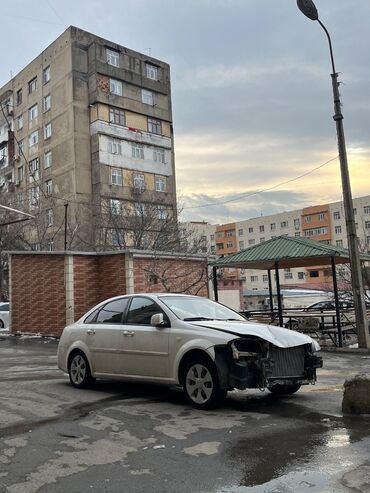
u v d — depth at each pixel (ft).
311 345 25.50
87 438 19.44
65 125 159.53
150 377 26.25
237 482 14.73
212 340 23.77
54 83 164.96
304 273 319.88
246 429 20.22
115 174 157.99
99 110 156.97
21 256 72.64
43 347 58.03
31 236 133.39
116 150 159.63
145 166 166.50
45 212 129.49
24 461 16.87
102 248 111.45
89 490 14.35
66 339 31.12
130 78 165.58
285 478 14.94
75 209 139.13
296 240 57.00
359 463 16.06
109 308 29.91
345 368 37.68
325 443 18.17
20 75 182.19
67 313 67.05
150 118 171.12
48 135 166.50
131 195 141.18
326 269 270.67
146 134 167.94
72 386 30.58
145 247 106.63
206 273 75.92
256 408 24.02
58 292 68.49
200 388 24.03
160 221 119.24
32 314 71.00
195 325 25.08
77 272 68.18
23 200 131.64
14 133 184.85
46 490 14.39
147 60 171.42
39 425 21.49
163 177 171.63
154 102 172.24
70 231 120.06
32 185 165.68
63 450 17.99
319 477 14.96
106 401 26.22
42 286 70.18
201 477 15.17
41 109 170.19
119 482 14.90
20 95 182.60
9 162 184.65
